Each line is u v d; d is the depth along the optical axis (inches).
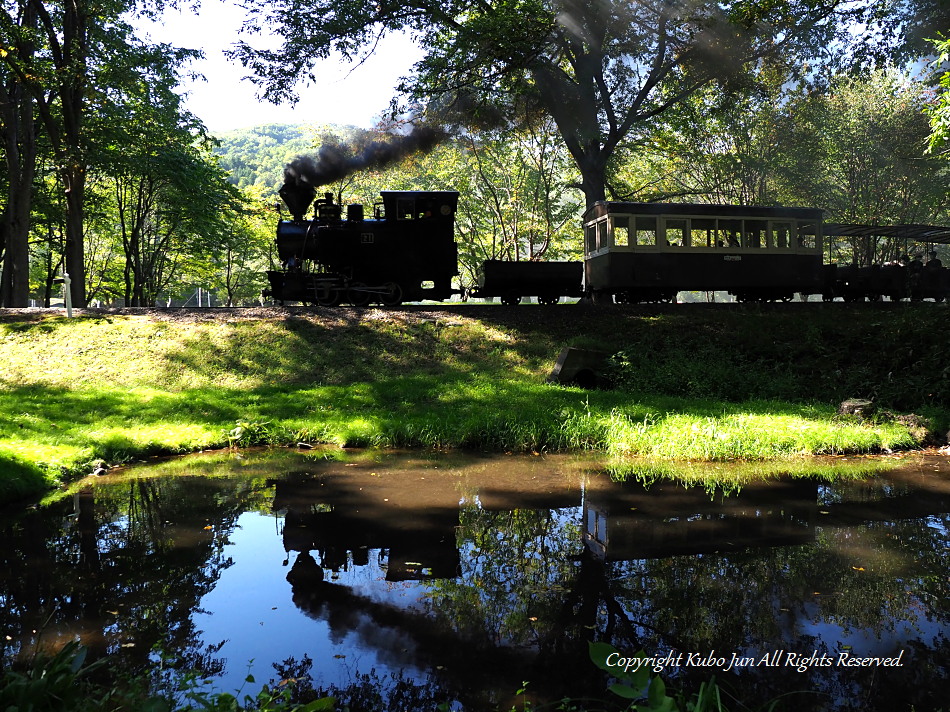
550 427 346.9
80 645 124.6
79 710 96.5
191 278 1657.2
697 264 695.7
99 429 348.5
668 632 129.3
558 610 140.1
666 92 908.0
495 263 678.5
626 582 155.6
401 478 273.7
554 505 228.5
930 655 119.4
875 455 323.6
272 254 1609.3
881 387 444.5
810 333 533.3
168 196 1099.3
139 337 515.8
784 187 1125.7
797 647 122.2
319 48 696.4
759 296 737.6
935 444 345.7
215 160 1104.8
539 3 668.7
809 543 183.8
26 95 726.5
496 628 131.3
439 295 655.8
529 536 193.0
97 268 1512.1
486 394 432.1
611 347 514.6
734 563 167.9
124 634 129.9
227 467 298.7
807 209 729.0
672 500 235.5
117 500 239.5
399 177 1295.5
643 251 682.2
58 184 920.9
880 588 150.9
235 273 1726.1
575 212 1273.4
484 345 535.5
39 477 256.5
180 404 405.1
